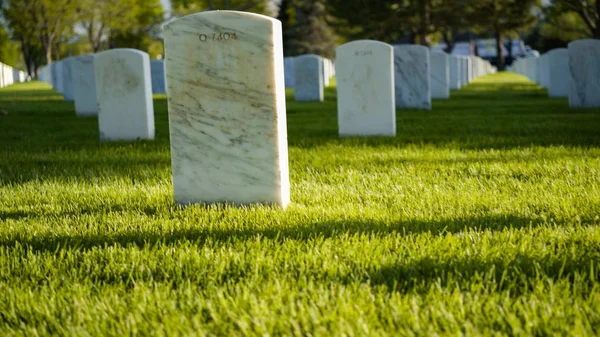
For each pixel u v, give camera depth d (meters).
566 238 4.21
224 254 4.02
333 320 3.00
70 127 13.77
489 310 3.07
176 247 4.22
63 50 74.69
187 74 5.31
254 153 5.30
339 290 3.34
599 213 4.93
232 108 5.28
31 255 4.14
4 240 4.61
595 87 15.25
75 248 4.34
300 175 6.98
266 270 3.72
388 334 2.86
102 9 54.91
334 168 7.41
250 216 5.00
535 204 5.28
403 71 16.17
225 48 5.21
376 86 10.44
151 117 10.99
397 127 12.09
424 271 3.69
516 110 15.89
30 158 8.80
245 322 3.00
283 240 4.34
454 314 3.04
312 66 21.86
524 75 47.72
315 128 12.54
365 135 10.59
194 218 5.05
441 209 5.21
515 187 6.01
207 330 2.98
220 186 5.40
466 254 3.89
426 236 4.33
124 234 4.66
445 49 72.62
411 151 8.64
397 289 3.44
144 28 65.25
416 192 5.91
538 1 39.69
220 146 5.35
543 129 11.00
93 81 16.75
